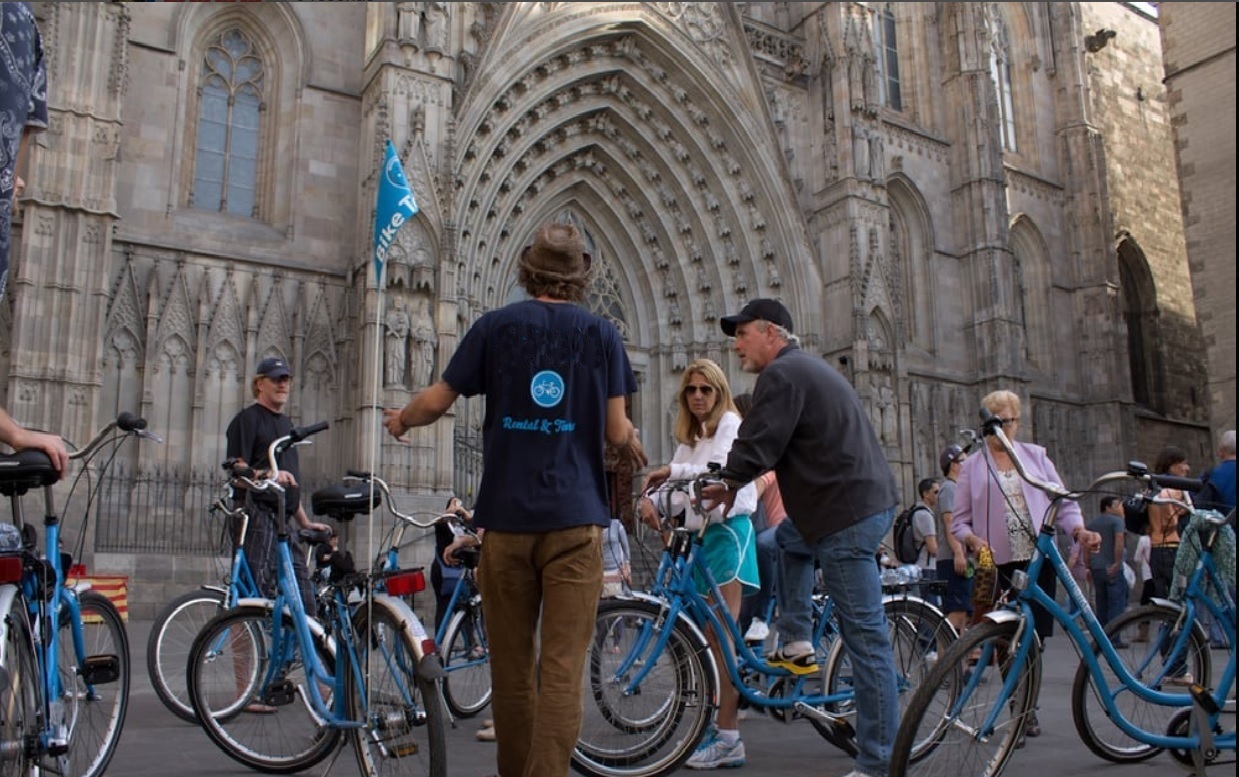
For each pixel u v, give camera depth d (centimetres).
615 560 961
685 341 3206
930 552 1275
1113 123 4928
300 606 642
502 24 2706
